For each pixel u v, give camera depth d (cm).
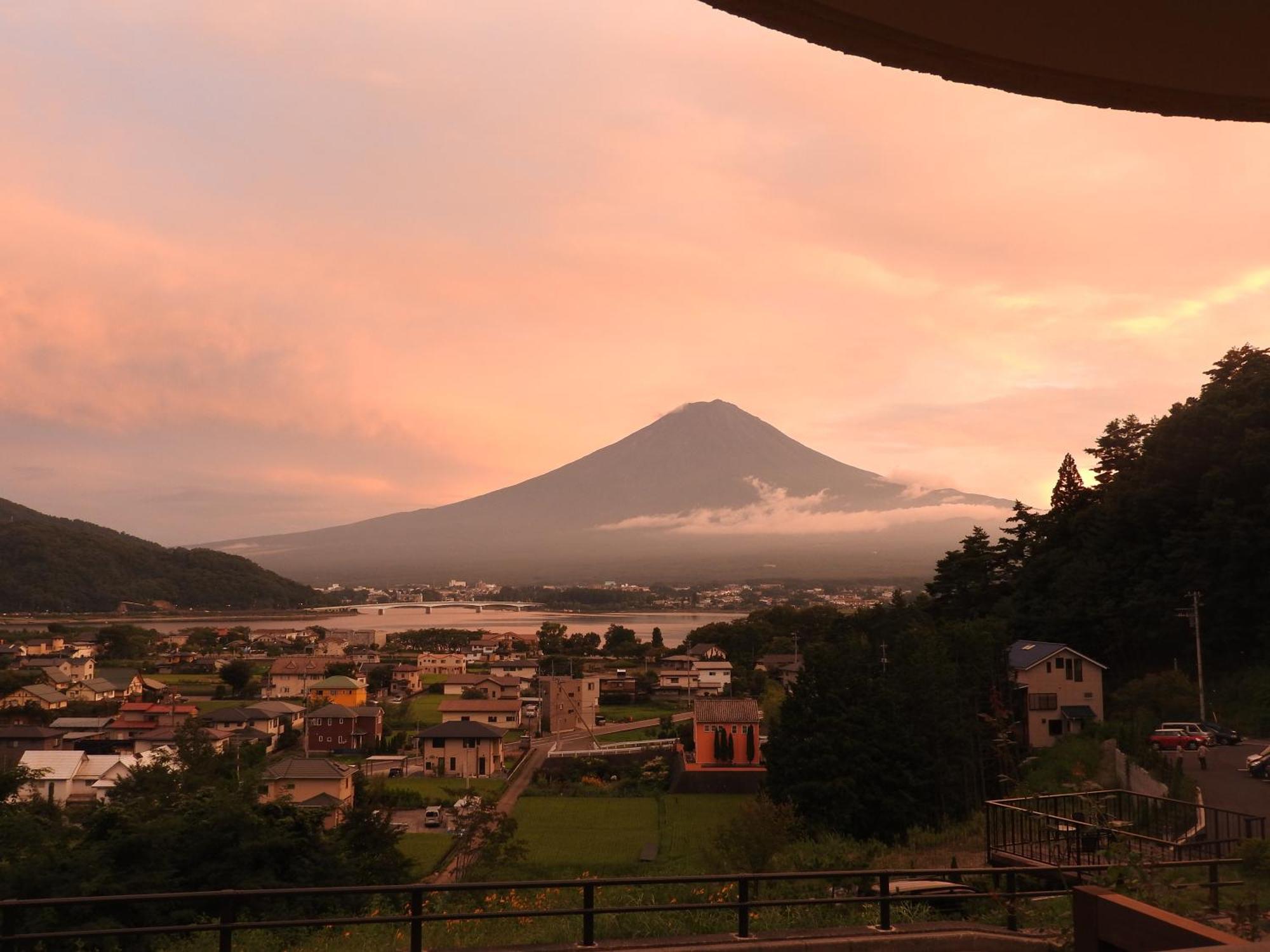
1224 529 4294
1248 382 4644
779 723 3872
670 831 3750
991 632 4200
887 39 473
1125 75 498
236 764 3038
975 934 880
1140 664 4678
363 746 7394
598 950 807
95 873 1391
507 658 14750
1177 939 470
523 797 4853
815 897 1157
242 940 1208
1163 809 1600
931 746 3347
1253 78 497
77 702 9162
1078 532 5653
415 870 3134
